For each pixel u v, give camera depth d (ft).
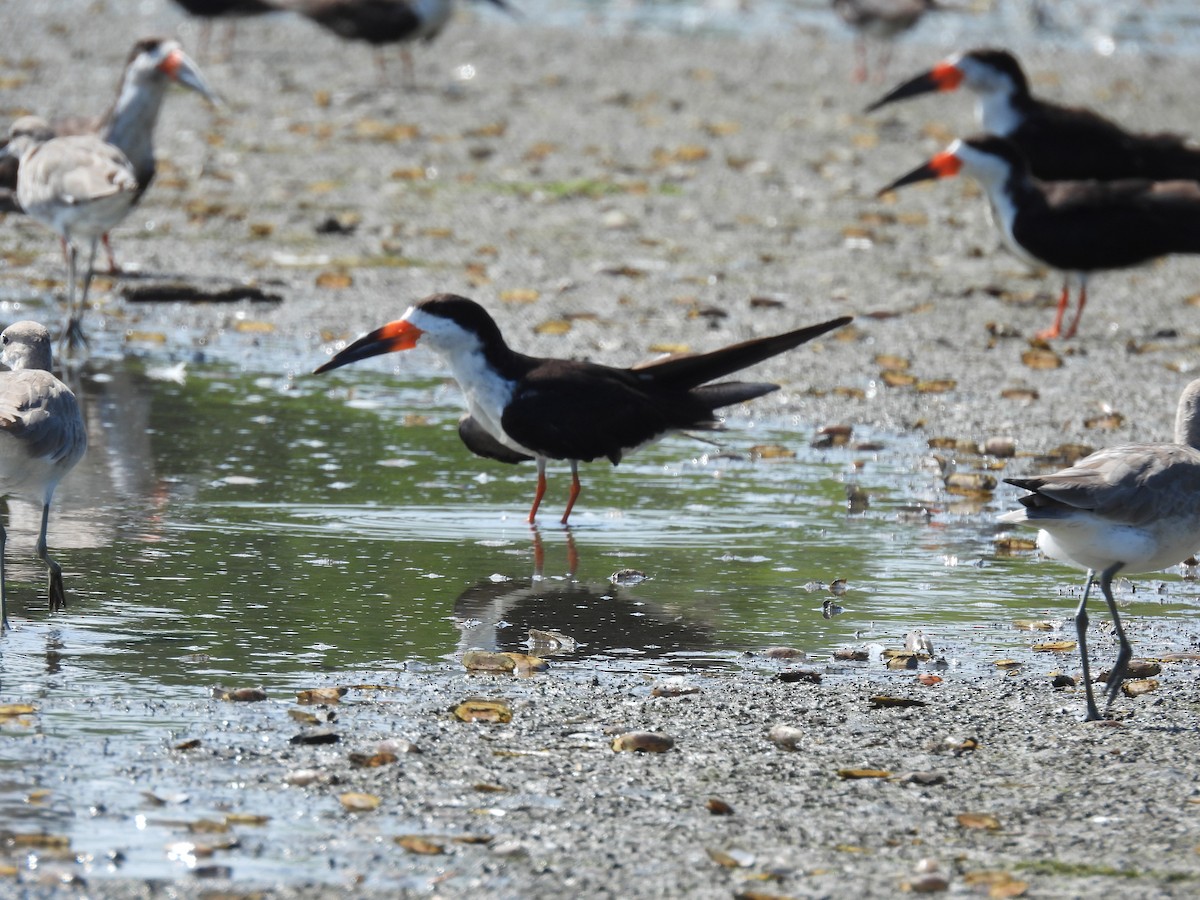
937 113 104.88
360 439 48.24
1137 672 33.09
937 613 36.37
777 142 95.09
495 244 72.59
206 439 47.29
